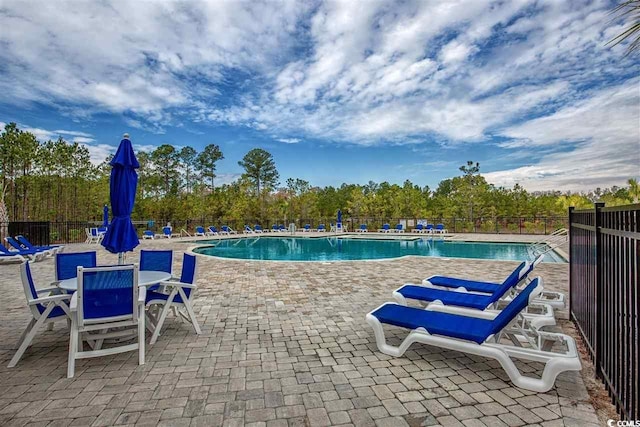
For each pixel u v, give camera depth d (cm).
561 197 3216
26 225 1641
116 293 337
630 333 233
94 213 2892
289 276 836
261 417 253
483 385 301
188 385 302
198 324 466
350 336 428
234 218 3169
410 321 365
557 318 501
